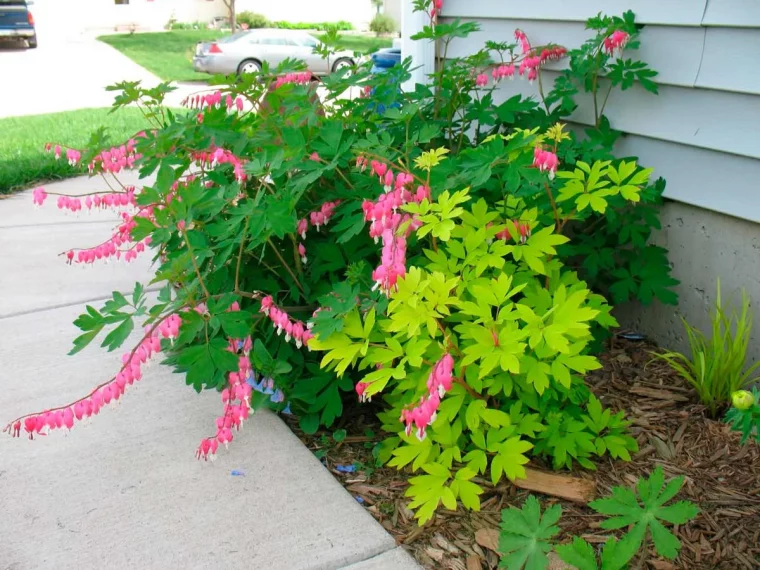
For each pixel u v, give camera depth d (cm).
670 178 329
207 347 246
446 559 219
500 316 228
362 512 238
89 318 244
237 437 280
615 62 346
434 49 463
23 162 666
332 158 273
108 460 265
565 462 247
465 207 282
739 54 288
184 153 315
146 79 1602
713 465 251
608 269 339
